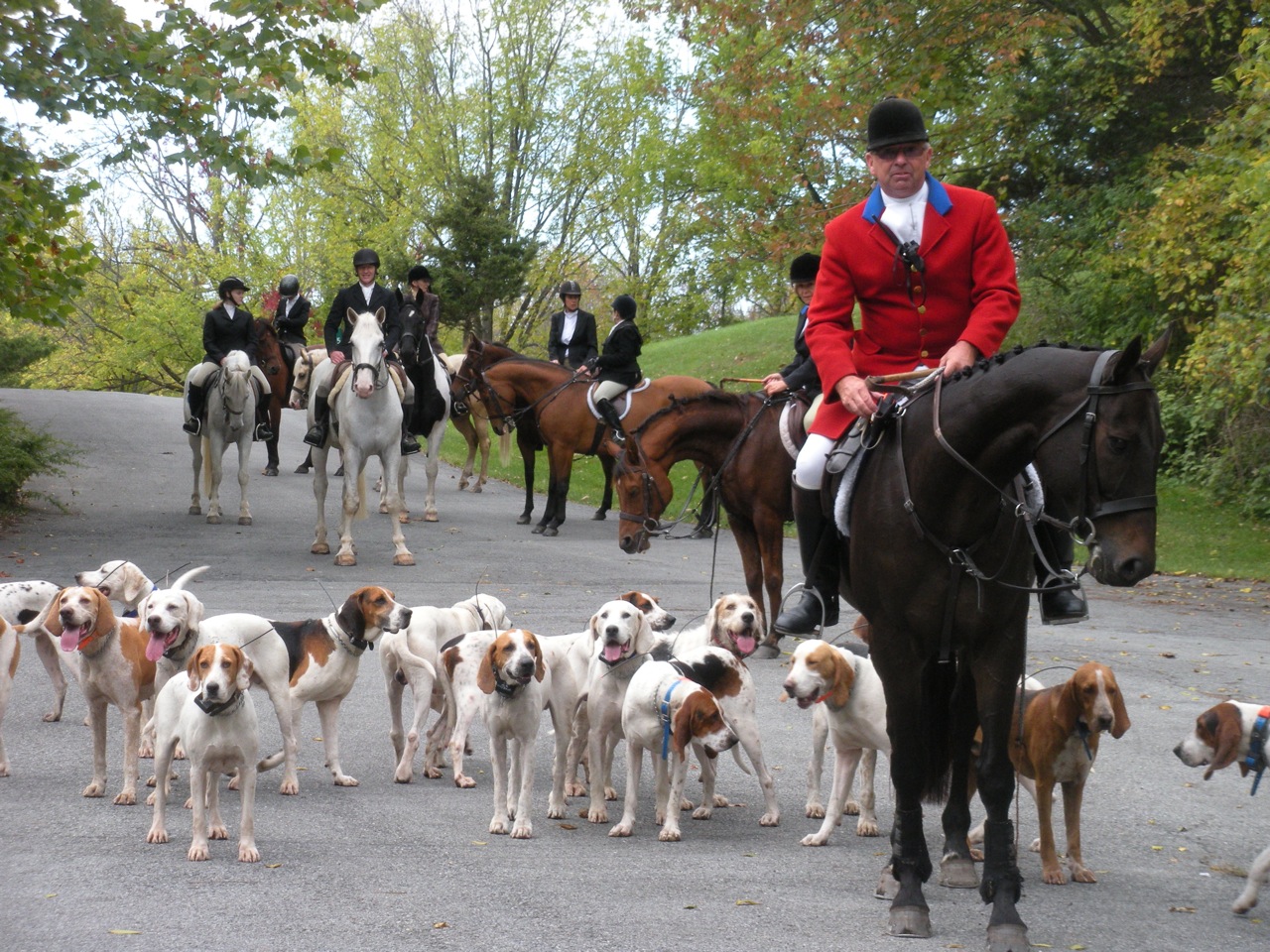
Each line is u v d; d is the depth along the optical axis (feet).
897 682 16.12
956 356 16.05
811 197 92.17
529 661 21.61
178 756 27.78
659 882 19.10
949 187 17.29
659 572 50.90
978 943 16.08
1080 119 81.61
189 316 166.40
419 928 16.61
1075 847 19.53
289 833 21.58
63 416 97.76
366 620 25.32
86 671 23.43
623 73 158.20
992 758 15.56
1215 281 69.56
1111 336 81.20
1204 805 23.86
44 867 19.11
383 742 29.09
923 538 15.53
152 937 16.07
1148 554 13.50
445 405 63.57
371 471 82.58
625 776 28.09
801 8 80.74
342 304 54.44
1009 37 78.48
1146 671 35.37
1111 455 13.71
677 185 165.68
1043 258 84.12
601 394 61.21
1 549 50.88
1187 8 70.74
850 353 17.12
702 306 178.19
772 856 20.85
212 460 59.88
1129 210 75.20
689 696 21.74
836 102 81.25
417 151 154.61
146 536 55.31
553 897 18.08
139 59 45.47
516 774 26.68
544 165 159.63
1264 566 57.00
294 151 48.06
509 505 72.79
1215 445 73.61
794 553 58.80
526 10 153.69
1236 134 61.52
